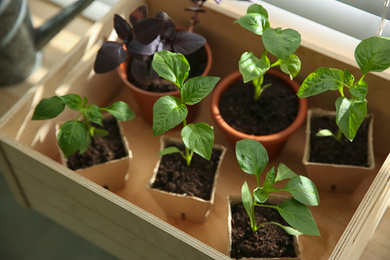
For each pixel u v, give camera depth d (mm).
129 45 1100
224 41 1252
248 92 1192
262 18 975
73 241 1646
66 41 1581
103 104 1335
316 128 1140
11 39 1324
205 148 883
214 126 1280
